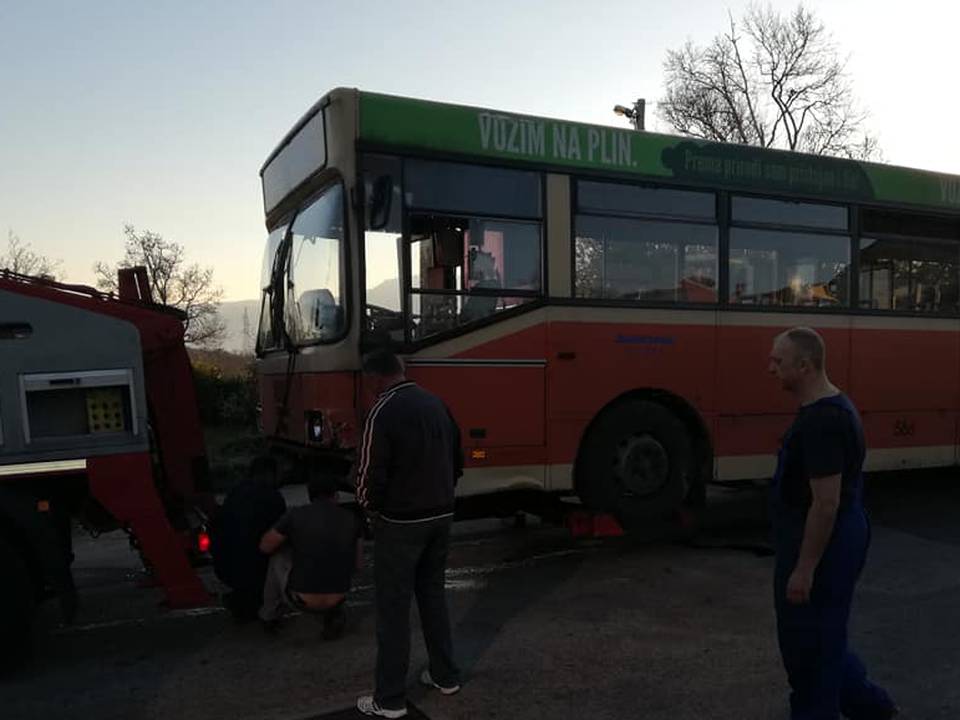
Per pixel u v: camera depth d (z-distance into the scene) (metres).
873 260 8.34
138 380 4.86
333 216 6.20
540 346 6.55
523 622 5.60
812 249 7.93
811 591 3.30
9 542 4.74
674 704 4.25
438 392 6.14
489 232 6.38
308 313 6.62
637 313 6.97
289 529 5.16
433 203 6.18
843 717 3.90
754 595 6.20
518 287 6.50
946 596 6.14
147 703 4.36
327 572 5.11
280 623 5.45
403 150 6.07
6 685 4.66
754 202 7.61
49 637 5.48
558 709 4.19
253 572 5.40
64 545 5.02
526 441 6.47
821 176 7.97
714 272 7.38
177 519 5.36
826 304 8.01
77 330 4.73
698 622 5.57
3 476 4.59
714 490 10.99
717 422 7.38
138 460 4.89
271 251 7.76
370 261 5.92
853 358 8.14
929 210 8.65
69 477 4.83
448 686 4.35
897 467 8.41
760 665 4.77
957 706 4.24
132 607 6.13
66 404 4.75
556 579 6.72
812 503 3.25
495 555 7.59
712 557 7.40
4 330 4.59
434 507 4.09
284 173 7.16
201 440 5.77
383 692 4.06
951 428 8.79
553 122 6.66
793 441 3.36
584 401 6.71
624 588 6.41
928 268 8.73
